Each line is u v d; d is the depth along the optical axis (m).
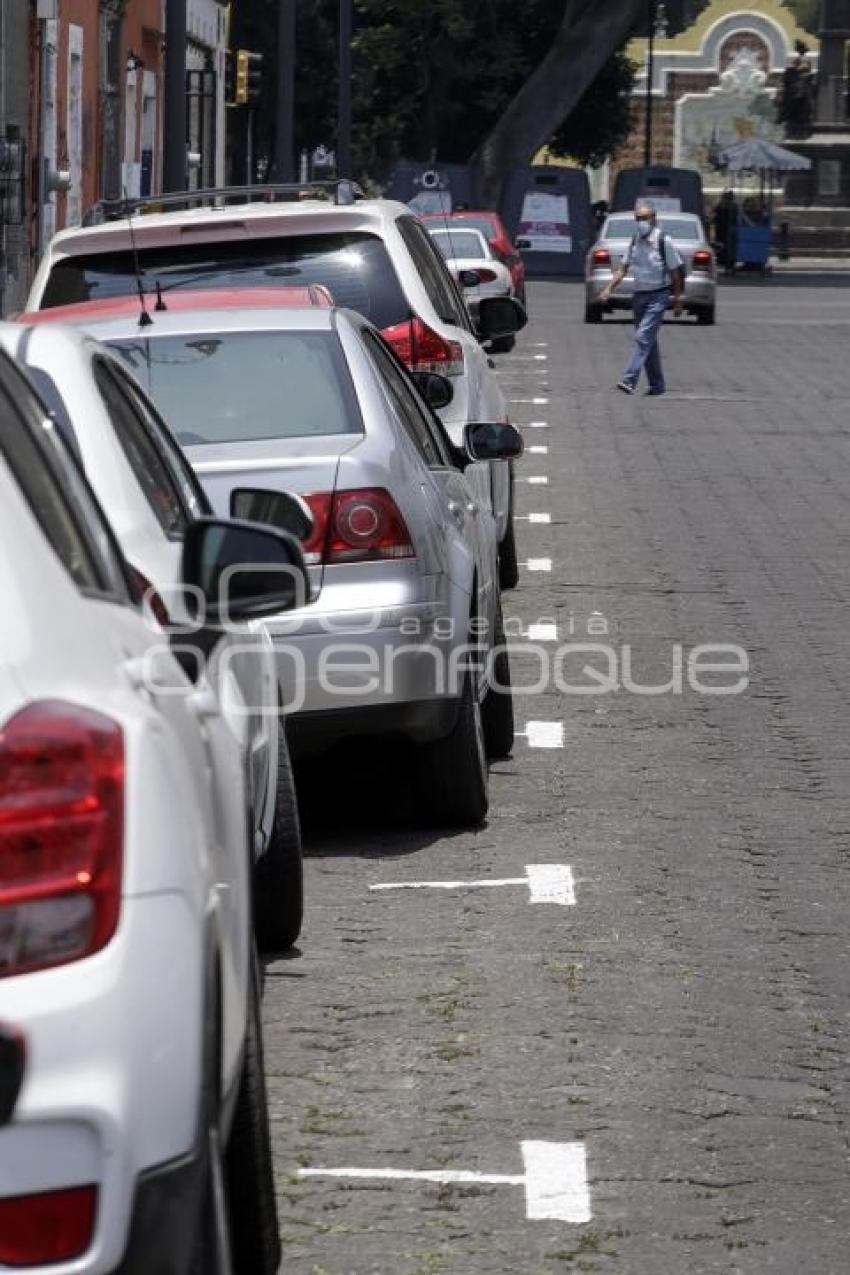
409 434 21.80
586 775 23.98
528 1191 13.43
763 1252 12.65
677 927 18.73
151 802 8.78
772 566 37.84
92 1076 8.35
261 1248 11.67
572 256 156.50
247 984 11.16
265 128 179.12
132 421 14.73
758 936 18.52
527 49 170.38
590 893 19.67
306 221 29.41
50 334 14.28
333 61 176.25
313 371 21.31
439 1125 14.46
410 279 29.73
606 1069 15.43
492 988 17.16
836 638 31.62
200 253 29.17
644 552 39.34
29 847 8.43
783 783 23.69
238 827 11.40
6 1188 8.27
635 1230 12.89
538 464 51.94
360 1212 13.14
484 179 158.12
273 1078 15.24
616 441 56.66
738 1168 13.80
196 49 123.06
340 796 23.25
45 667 8.74
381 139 172.12
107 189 95.50
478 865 20.59
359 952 18.06
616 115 192.12
